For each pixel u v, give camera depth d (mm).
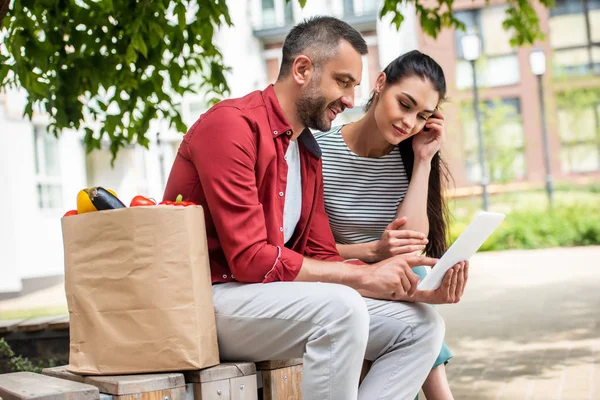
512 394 4895
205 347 2270
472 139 22828
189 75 5727
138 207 2217
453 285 2639
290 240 2781
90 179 16750
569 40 23188
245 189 2381
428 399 3062
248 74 21875
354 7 21766
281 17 22078
